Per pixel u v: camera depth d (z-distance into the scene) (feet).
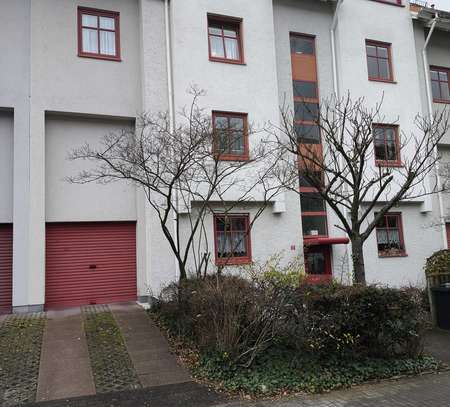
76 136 39.04
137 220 40.11
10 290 35.96
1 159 36.47
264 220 42.01
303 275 25.81
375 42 50.31
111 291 39.24
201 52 41.09
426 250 49.37
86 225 39.09
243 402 19.06
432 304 34.71
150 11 40.81
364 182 40.29
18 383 20.48
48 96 37.42
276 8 47.09
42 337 27.09
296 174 35.91
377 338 23.03
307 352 22.36
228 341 21.77
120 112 39.78
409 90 50.08
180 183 32.94
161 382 21.09
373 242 46.62
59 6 39.11
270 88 43.19
